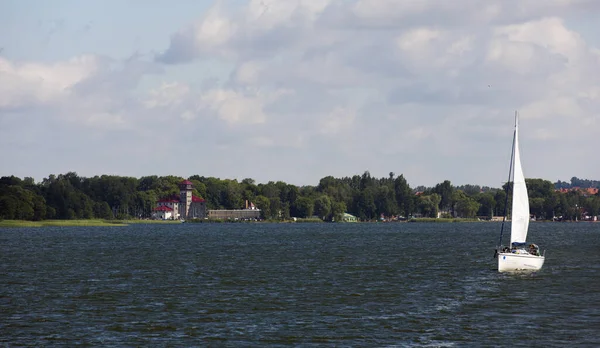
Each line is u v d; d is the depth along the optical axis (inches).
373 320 4047.7
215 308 4439.0
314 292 5142.7
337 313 4261.8
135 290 5290.4
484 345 3476.9
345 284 5605.3
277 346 3462.1
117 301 4741.6
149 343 3518.7
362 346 3457.2
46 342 3538.4
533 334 3698.3
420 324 3937.0
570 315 4195.4
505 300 4739.2
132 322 4001.0
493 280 5807.1
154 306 4527.6
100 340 3580.2
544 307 4466.0
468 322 3993.6
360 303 4628.4
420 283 5644.7
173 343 3516.2
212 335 3681.1
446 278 5979.3
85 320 4060.0
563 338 3609.7
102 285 5610.2
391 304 4586.6
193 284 5649.6
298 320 4050.2
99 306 4539.9
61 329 3823.8
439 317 4136.3
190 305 4562.0
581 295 4945.9
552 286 5413.4
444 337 3636.8
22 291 5270.7
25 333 3727.9
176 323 3971.5
